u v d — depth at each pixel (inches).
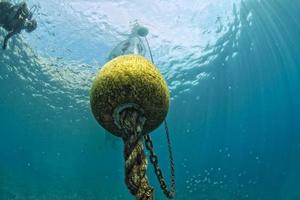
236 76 1024.2
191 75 992.9
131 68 65.9
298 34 839.7
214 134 1417.3
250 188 1416.1
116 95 64.6
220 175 1492.4
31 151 1417.3
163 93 67.1
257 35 836.6
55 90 986.1
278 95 1162.0
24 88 987.3
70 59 824.9
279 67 997.8
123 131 63.0
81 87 965.8
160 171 67.7
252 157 1453.0
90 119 1148.5
